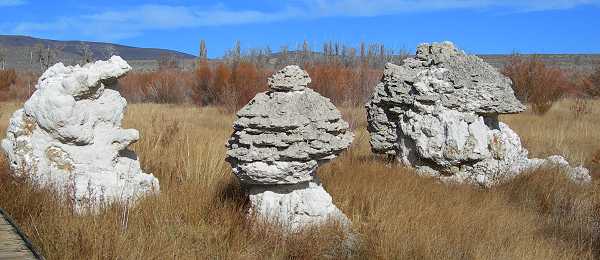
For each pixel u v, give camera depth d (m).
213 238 5.69
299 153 5.80
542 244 6.28
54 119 6.31
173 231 5.56
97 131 6.60
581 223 6.88
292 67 6.19
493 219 6.84
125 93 28.97
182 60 58.28
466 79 8.95
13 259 4.36
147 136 9.66
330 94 22.97
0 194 6.14
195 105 26.12
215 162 7.68
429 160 8.78
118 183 6.49
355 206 6.86
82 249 4.95
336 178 7.59
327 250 5.67
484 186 8.56
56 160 6.43
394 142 9.52
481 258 5.66
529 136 13.50
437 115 8.66
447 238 6.03
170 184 7.24
